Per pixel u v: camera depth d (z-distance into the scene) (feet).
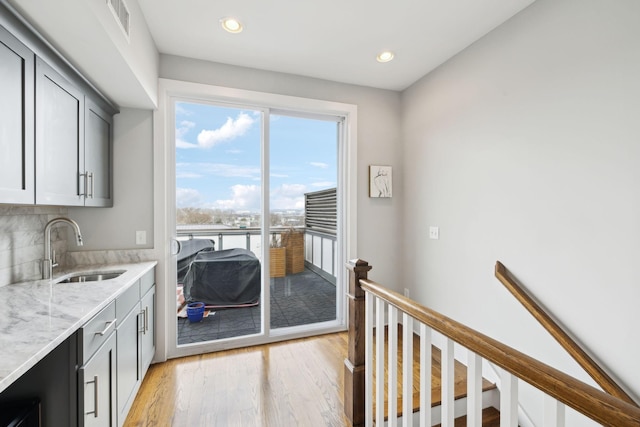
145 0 5.99
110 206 7.34
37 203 4.39
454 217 8.30
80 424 3.68
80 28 4.34
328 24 6.89
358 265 5.68
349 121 9.92
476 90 7.59
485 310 7.35
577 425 5.47
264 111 9.21
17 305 4.20
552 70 5.83
